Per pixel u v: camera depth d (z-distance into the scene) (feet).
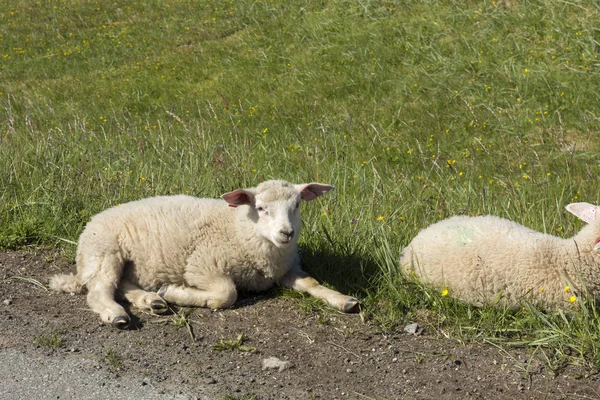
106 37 62.13
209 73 49.90
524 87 38.81
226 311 16.48
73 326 15.47
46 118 41.75
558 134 34.19
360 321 15.96
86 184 23.40
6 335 14.85
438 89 40.57
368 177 27.14
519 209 22.16
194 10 65.00
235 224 17.15
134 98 45.88
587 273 15.81
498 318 15.78
